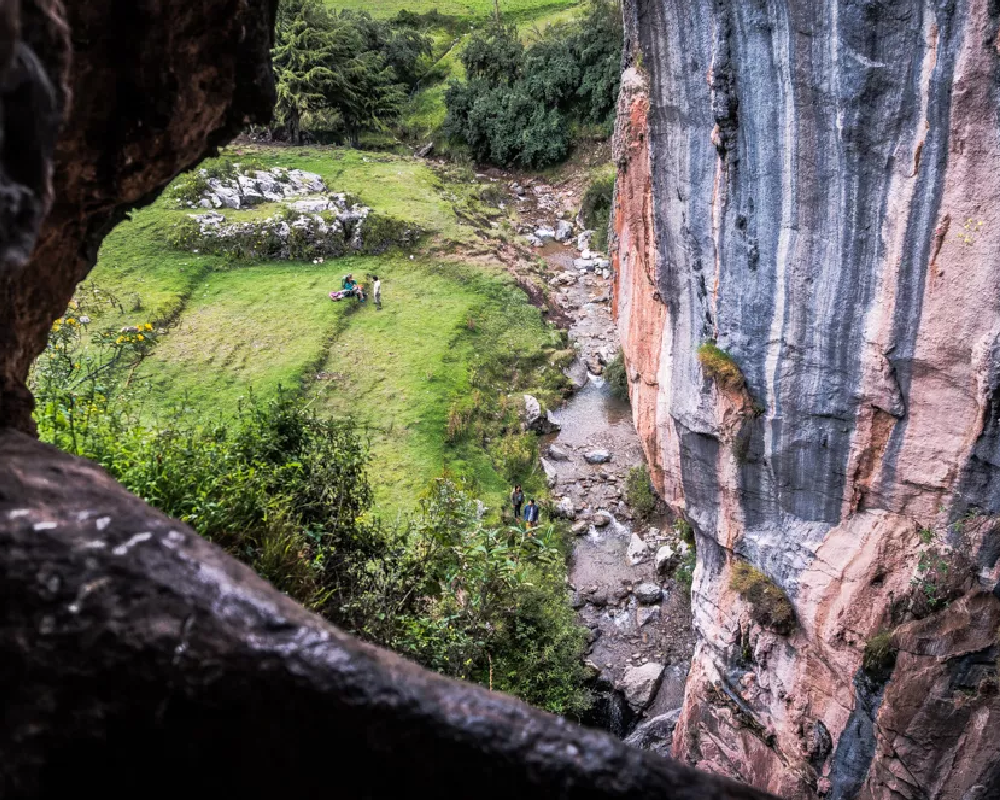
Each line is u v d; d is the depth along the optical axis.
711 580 12.96
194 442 7.65
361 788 2.07
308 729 2.07
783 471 11.12
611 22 40.12
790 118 9.66
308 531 8.01
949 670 8.96
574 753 2.16
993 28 7.91
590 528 20.34
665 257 12.27
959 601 9.28
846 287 9.80
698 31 10.31
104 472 2.47
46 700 1.90
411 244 31.44
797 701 11.32
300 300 27.14
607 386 25.83
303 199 32.22
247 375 23.00
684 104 11.00
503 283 29.77
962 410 9.29
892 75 8.70
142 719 1.97
